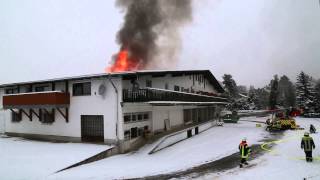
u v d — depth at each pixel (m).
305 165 15.43
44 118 25.94
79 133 23.39
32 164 16.33
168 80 30.11
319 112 63.88
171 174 14.67
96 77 22.25
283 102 87.75
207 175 14.23
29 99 24.31
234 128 37.66
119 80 21.42
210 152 20.62
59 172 15.16
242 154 15.98
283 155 18.34
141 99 22.05
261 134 30.39
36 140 25.06
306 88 65.88
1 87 28.97
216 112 49.47
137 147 22.77
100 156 18.91
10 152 19.45
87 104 23.03
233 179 13.30
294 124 34.56
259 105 83.81
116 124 21.42
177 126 31.69
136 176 14.41
